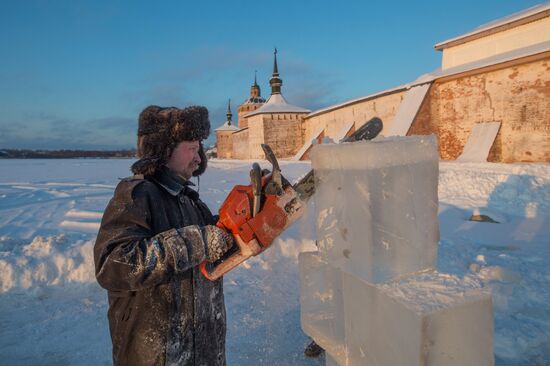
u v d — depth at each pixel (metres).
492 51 18.92
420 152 1.21
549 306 3.11
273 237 1.30
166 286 1.39
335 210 1.28
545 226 6.34
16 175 24.48
